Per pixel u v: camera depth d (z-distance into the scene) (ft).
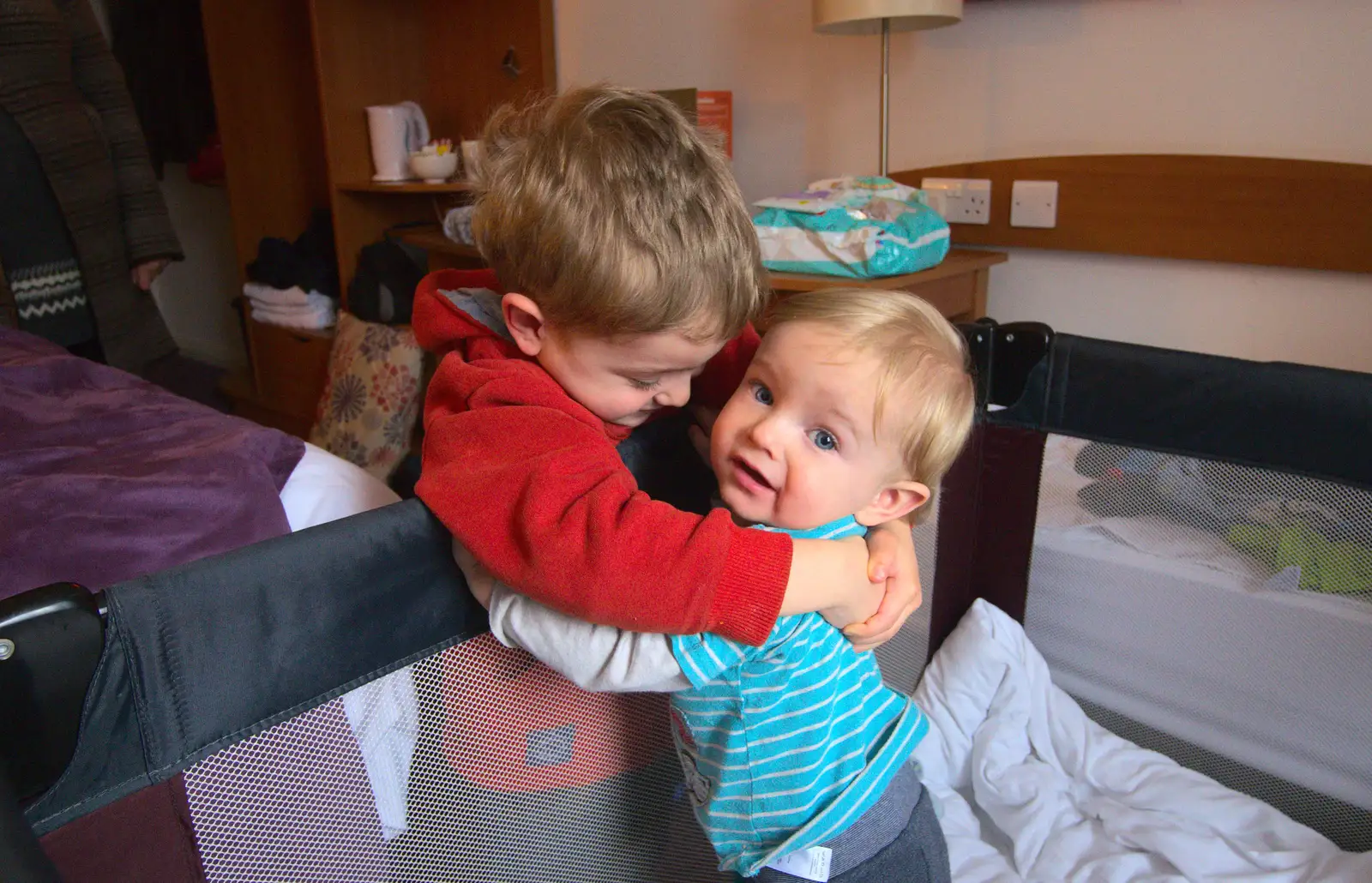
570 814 2.30
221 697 1.58
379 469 6.77
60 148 5.56
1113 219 4.83
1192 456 2.72
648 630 1.73
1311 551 2.61
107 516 2.54
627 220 1.87
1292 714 2.80
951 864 2.98
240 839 1.68
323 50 7.17
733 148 6.41
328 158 7.33
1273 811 2.89
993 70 5.14
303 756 1.73
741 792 2.14
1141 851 2.92
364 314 7.16
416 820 1.98
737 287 1.98
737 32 6.20
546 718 2.17
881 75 5.42
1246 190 4.40
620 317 1.88
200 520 2.65
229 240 10.72
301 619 1.67
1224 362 2.60
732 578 1.72
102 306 5.96
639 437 2.35
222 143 8.34
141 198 6.14
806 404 2.00
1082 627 3.18
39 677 1.35
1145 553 2.93
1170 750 3.11
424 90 7.91
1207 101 4.50
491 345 2.17
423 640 1.88
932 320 2.20
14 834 1.18
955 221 5.39
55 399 3.62
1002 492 3.20
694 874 2.66
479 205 2.21
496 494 1.76
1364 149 4.12
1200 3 4.41
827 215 4.42
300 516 3.04
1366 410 2.40
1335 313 4.36
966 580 3.38
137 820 1.53
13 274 5.52
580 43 7.20
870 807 2.22
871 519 2.22
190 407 3.60
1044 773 3.15
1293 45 4.21
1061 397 2.92
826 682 2.12
